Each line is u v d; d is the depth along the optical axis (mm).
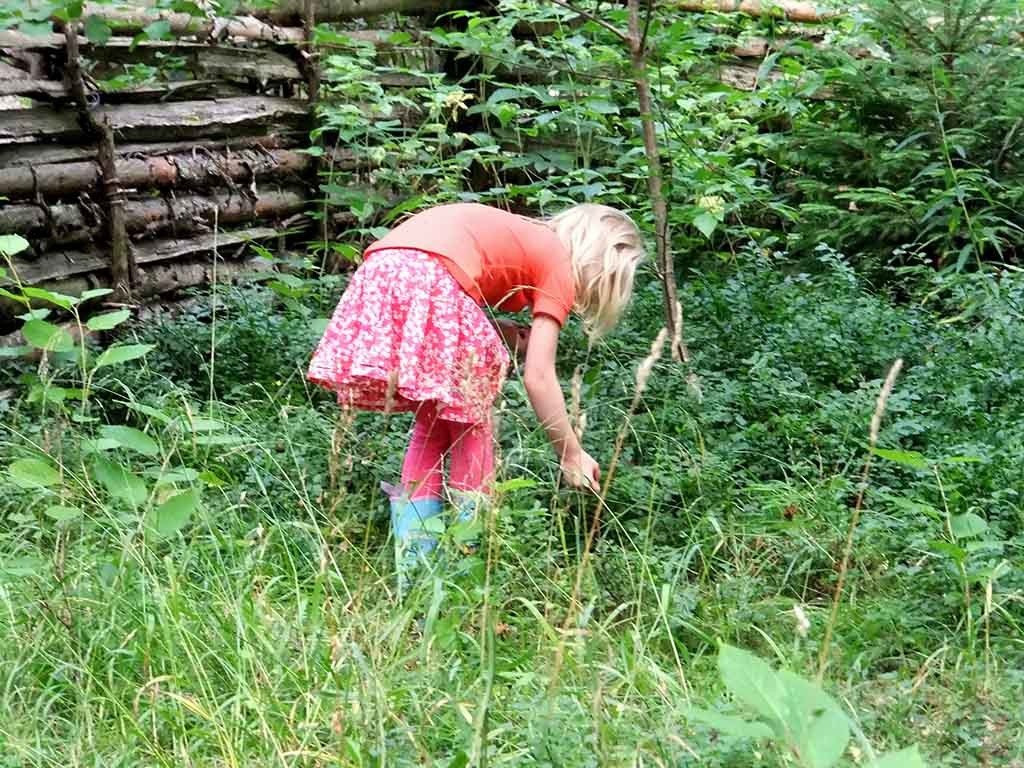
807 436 4273
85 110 5367
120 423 4723
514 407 4383
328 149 6867
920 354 5090
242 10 6512
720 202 5199
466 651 3002
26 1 4738
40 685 2859
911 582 3418
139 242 5797
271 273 5941
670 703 2730
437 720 2689
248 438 3891
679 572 3361
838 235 6777
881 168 6820
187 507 3168
